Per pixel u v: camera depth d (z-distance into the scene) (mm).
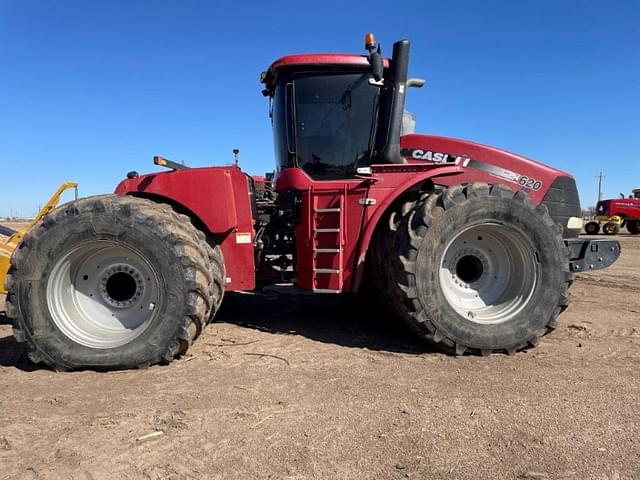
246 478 2400
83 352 3922
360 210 4566
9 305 3951
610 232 27203
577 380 3684
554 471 2479
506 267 4641
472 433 2854
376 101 5086
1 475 2424
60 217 3982
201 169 4461
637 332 5043
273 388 3502
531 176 5371
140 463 2529
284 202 5141
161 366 4000
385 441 2758
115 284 4246
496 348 4273
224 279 4551
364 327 5211
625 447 2705
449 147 5320
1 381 3723
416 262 4203
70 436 2803
